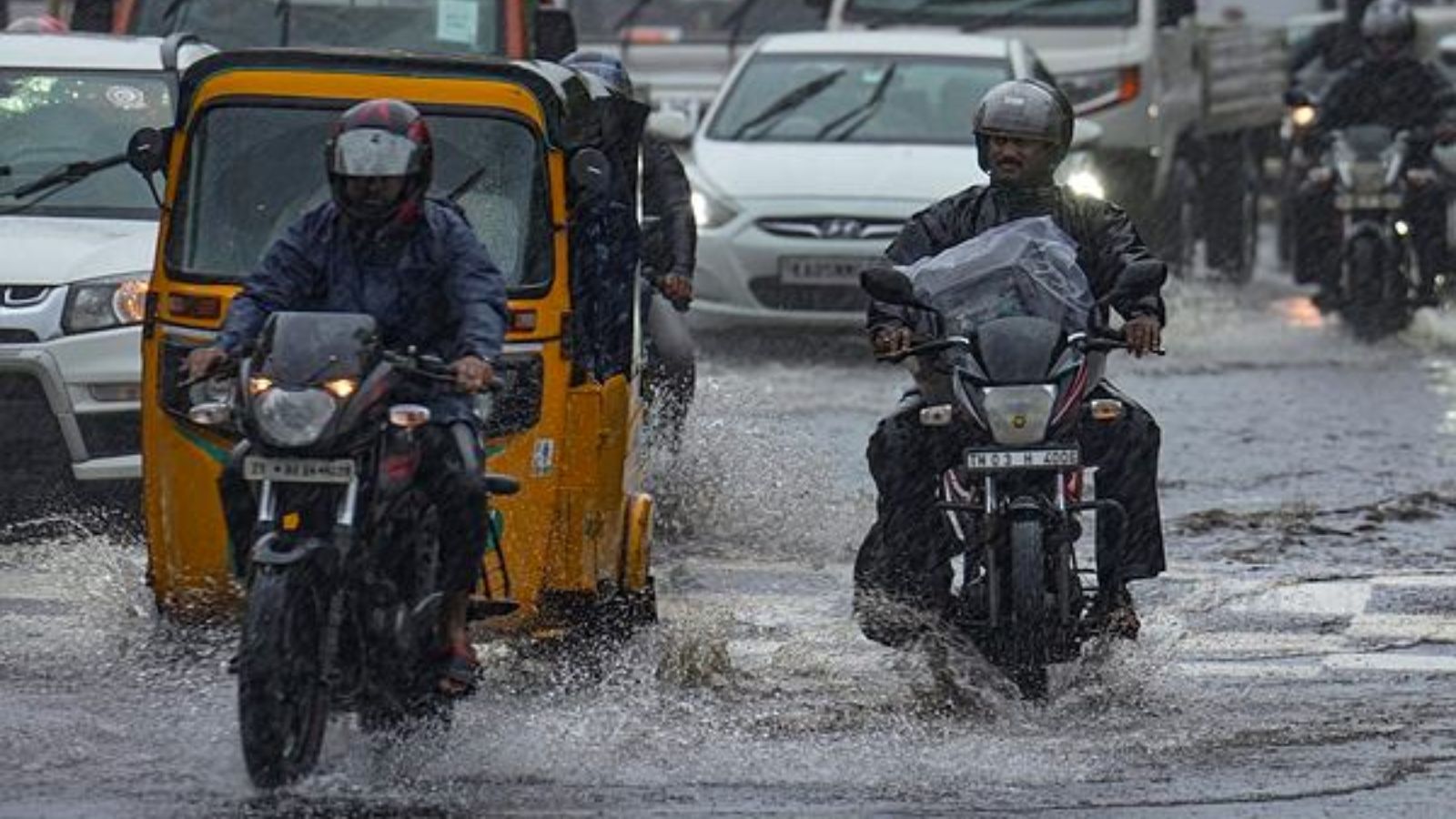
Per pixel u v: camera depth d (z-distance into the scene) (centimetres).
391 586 1554
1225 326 4331
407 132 1584
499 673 1869
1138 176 4628
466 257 1603
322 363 1523
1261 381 3641
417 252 1605
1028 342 1756
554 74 1912
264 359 1535
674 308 2620
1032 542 1730
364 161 1567
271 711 1493
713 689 1847
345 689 1554
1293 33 6862
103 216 2570
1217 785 1588
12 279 2394
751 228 3756
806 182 3775
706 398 2723
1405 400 3456
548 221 1842
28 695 1784
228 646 1861
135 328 2391
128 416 2389
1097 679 1838
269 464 1525
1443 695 1858
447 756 1631
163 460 1844
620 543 1927
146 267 2423
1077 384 1759
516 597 1814
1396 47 4194
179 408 1838
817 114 3972
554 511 1828
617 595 1933
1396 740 1712
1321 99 4288
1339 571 2350
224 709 1742
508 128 1862
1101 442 1812
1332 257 4141
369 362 1533
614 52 4562
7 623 2006
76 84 2697
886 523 1817
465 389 1554
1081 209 1880
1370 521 2594
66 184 2595
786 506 2581
